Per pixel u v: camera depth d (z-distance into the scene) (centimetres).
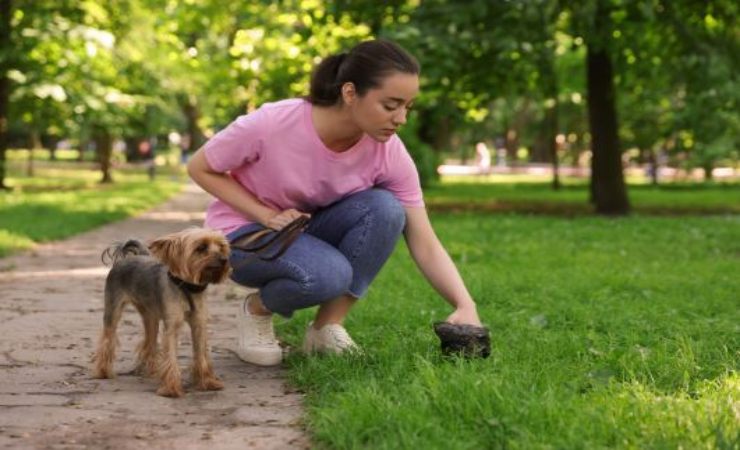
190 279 429
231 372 498
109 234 1447
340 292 485
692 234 1330
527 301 712
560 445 333
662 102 2869
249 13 1881
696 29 1773
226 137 469
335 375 455
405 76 432
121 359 536
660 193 2770
